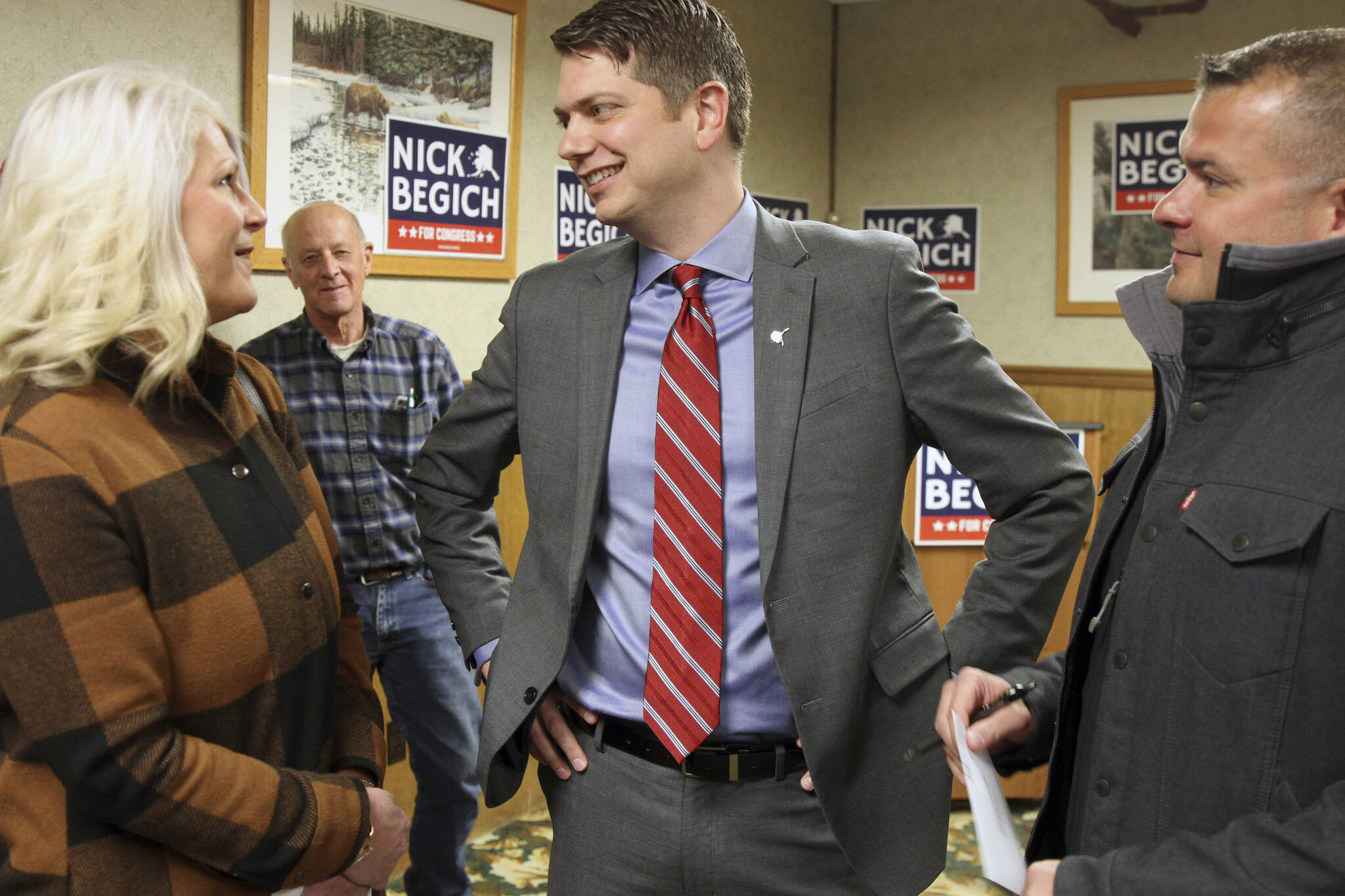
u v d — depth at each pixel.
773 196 4.88
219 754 1.09
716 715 1.33
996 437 1.39
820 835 1.39
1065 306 4.87
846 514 1.34
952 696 1.22
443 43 3.15
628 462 1.40
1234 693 0.92
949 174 5.06
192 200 1.12
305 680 1.22
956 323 1.40
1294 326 0.95
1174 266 1.05
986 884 2.96
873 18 5.13
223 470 1.16
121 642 1.02
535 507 1.48
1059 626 3.27
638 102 1.31
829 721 1.31
